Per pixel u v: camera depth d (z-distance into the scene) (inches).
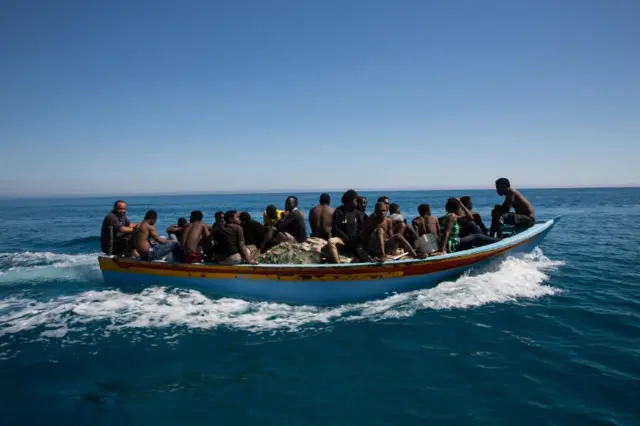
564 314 245.6
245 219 318.3
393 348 201.8
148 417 147.2
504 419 142.4
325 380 172.6
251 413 149.3
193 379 174.2
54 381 172.6
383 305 264.4
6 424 142.8
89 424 143.2
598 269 372.5
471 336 214.2
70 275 368.5
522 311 250.8
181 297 275.6
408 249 275.7
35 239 727.1
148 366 185.5
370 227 277.6
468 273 301.9
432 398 157.1
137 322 237.5
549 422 140.1
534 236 348.5
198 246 290.7
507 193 357.1
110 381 172.7
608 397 154.5
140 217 1590.8
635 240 574.9
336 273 264.7
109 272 303.0
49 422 144.3
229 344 208.4
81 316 246.2
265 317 246.4
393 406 152.2
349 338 214.5
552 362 183.8
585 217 1041.5
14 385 169.0
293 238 305.7
